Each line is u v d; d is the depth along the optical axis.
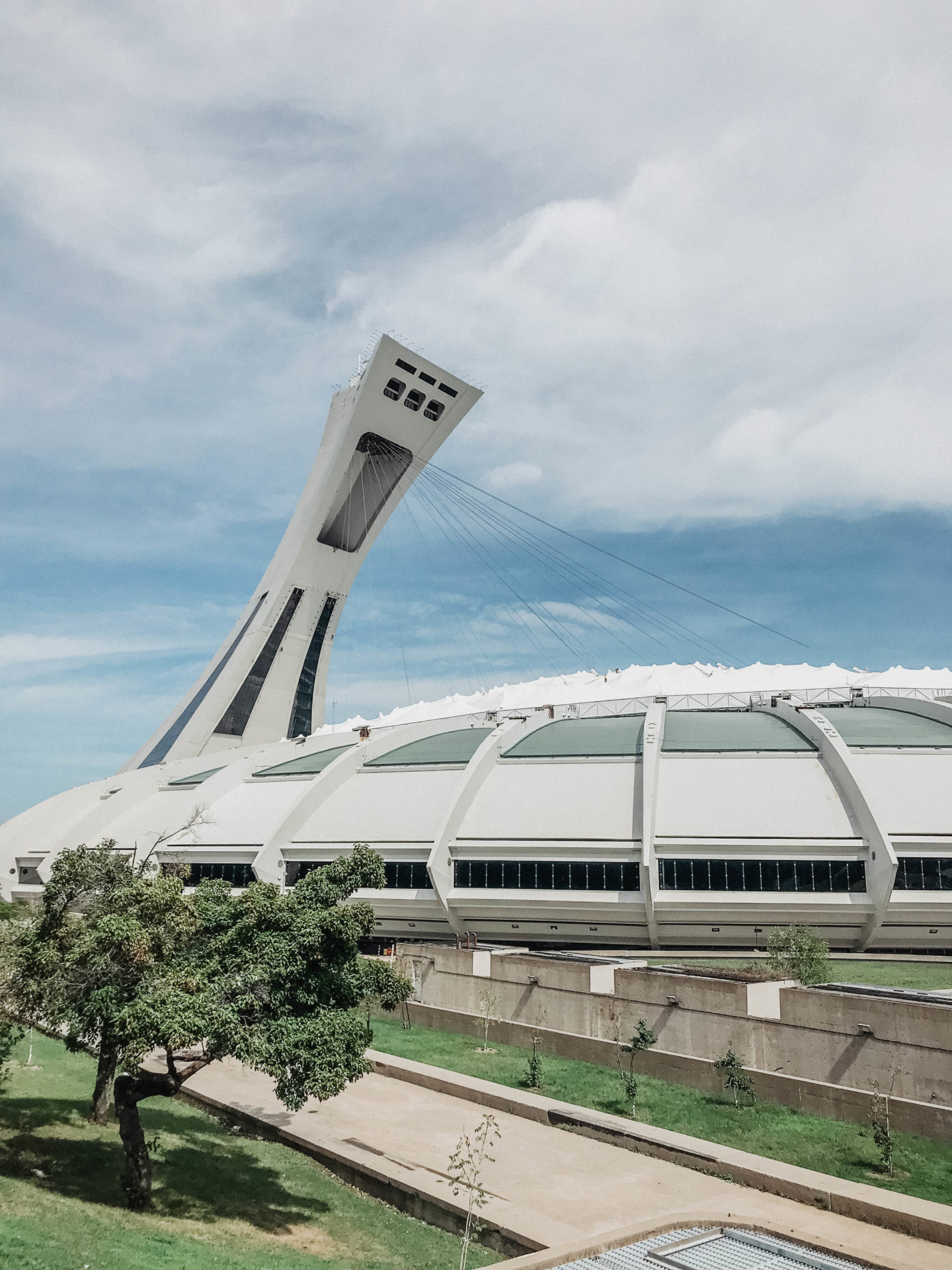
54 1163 23.14
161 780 79.06
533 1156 25.42
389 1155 25.38
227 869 62.28
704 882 51.19
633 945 53.31
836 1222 20.80
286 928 23.11
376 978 24.55
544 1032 36.56
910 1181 22.89
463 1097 31.19
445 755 64.44
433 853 54.16
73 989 20.91
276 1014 22.25
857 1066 28.17
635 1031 34.31
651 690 107.94
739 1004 31.78
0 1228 17.20
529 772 59.53
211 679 107.12
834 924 50.50
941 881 49.66
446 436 101.12
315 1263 19.20
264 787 69.38
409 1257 20.11
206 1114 30.48
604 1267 17.77
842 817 51.78
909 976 43.50
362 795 62.84
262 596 106.31
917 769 54.59
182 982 20.77
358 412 96.44
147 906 21.78
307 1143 26.67
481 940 55.75
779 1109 28.77
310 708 104.12
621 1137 26.34
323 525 102.50
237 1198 22.72
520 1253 19.88
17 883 77.12
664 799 54.59
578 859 52.97
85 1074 33.75
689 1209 21.52
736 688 103.81
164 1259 17.91
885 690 77.56
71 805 82.62
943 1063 26.16
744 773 55.59
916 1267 17.59
